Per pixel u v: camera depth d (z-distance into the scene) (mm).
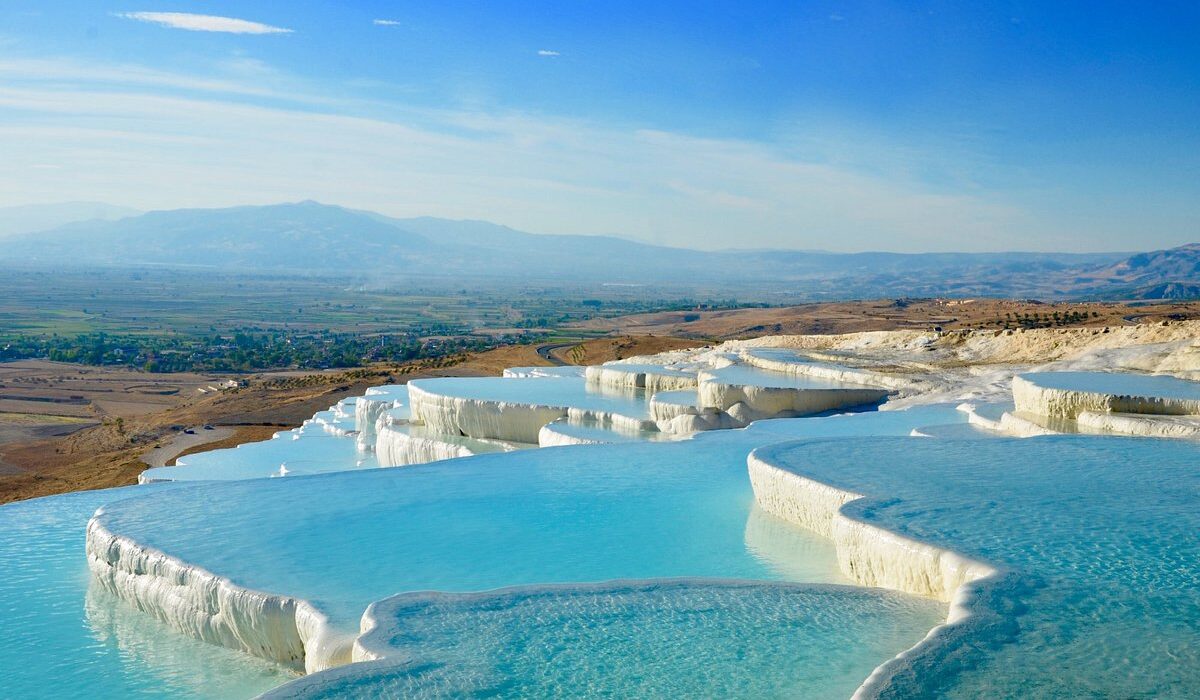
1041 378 21094
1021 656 7633
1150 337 28609
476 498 15766
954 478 13500
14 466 51969
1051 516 11352
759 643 8797
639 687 7887
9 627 12172
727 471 17766
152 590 12469
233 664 11180
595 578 11914
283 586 11492
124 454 48656
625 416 24547
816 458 15055
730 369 31750
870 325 99812
